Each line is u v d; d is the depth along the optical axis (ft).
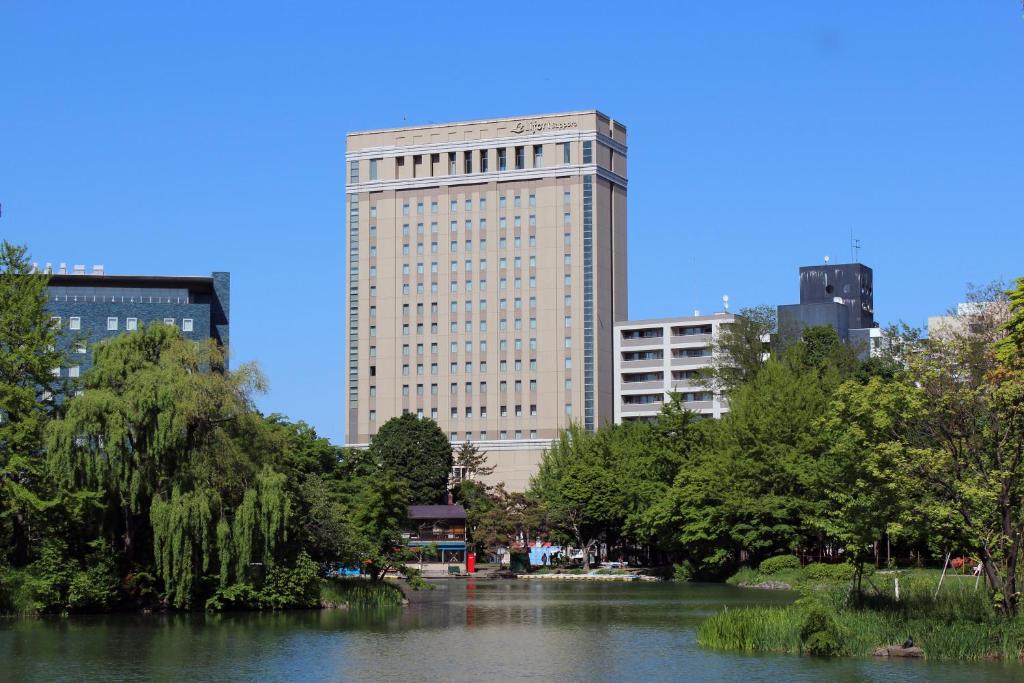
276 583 323.98
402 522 380.99
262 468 324.39
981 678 196.95
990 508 228.63
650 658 230.68
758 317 647.15
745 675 205.98
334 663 226.99
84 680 207.72
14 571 311.06
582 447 651.25
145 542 322.96
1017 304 252.83
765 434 474.90
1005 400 221.46
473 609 347.77
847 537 268.00
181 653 239.30
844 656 225.76
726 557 481.05
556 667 220.64
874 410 237.04
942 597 246.68
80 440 305.32
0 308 339.77
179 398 307.99
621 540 636.89
